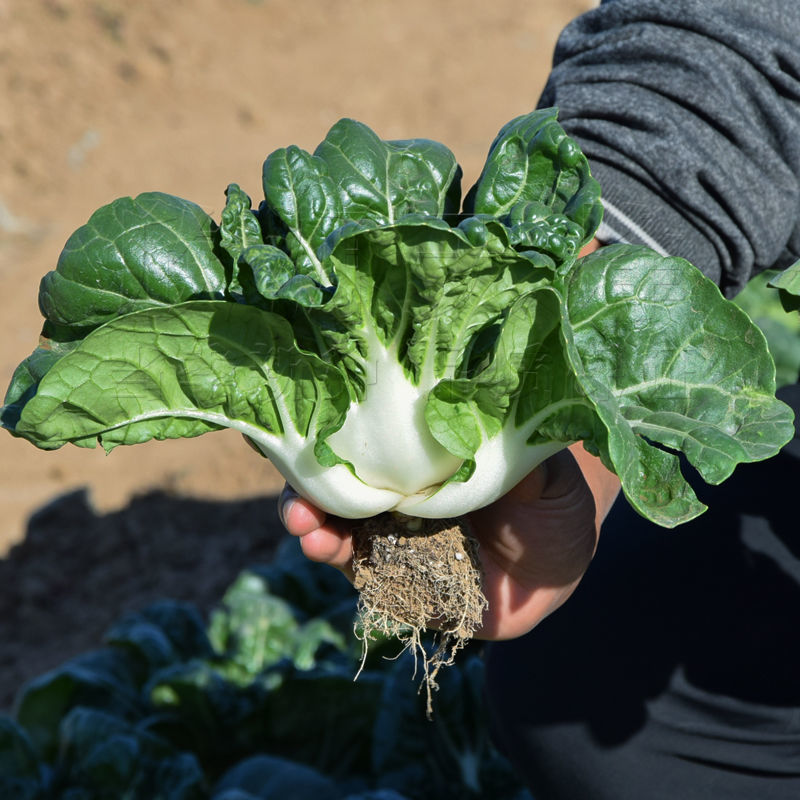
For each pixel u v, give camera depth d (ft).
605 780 4.13
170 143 18.30
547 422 3.57
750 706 4.02
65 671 5.64
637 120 3.87
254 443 3.74
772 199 3.88
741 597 4.04
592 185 3.56
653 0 3.90
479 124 18.86
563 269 3.50
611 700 4.10
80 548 9.44
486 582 3.90
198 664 5.63
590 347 3.60
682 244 3.92
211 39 20.76
